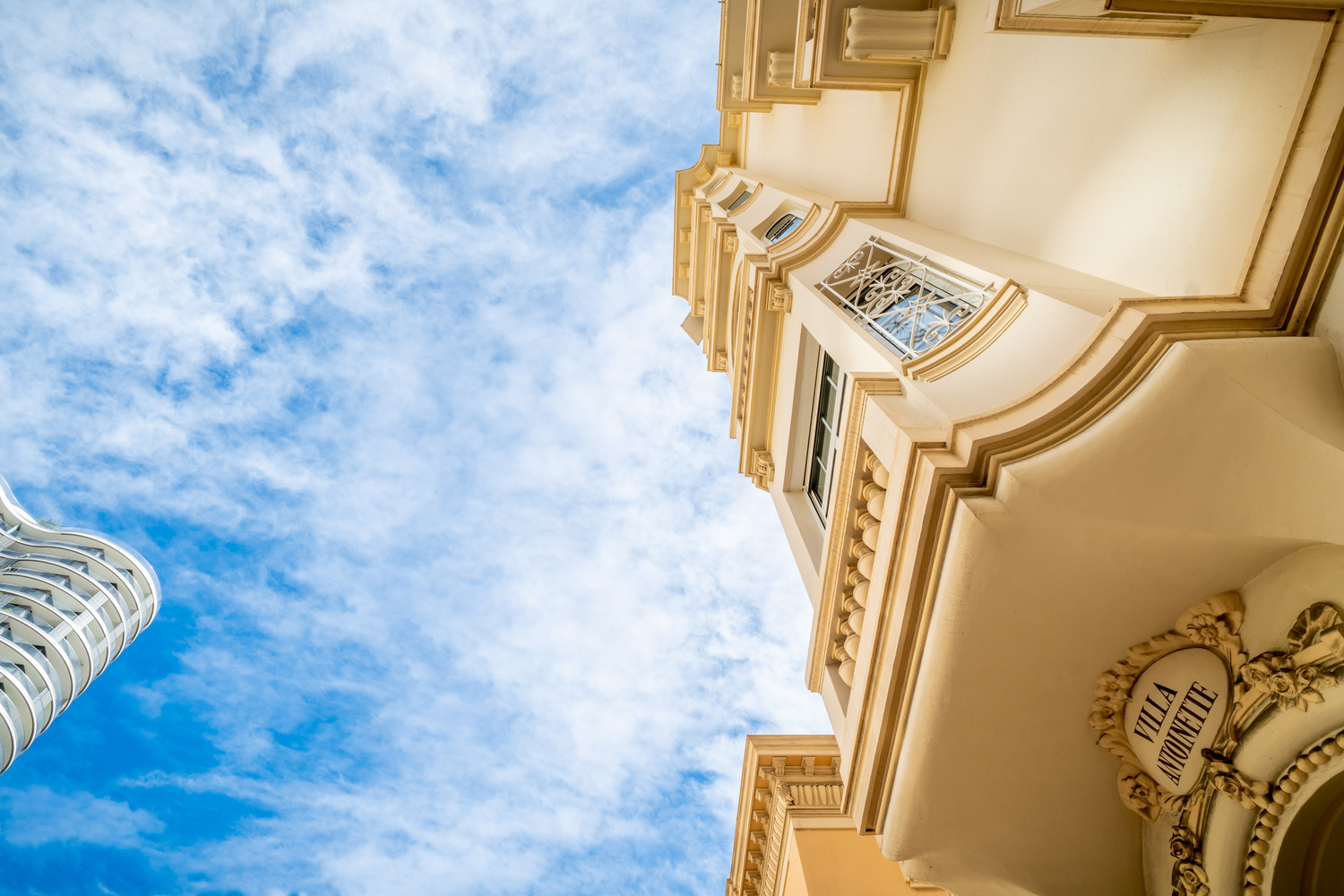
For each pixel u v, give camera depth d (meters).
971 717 6.35
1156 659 6.05
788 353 12.68
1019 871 6.96
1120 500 5.33
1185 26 5.65
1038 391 5.61
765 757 12.78
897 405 7.05
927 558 6.06
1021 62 8.41
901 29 10.29
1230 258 5.45
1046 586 5.75
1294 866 5.40
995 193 9.06
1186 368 4.85
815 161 17.28
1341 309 4.76
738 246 17.27
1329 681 4.82
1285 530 5.01
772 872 12.24
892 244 10.42
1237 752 5.44
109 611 56.75
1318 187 4.70
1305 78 4.68
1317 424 4.63
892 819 6.85
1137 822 6.75
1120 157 6.69
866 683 6.95
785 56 16.36
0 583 54.94
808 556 11.40
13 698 49.38
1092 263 7.18
